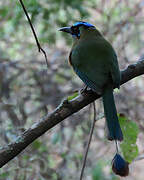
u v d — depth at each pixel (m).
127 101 11.30
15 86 11.54
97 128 11.20
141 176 11.59
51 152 10.68
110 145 10.91
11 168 8.92
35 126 5.91
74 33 8.66
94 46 7.73
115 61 7.52
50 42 11.86
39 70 11.67
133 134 7.14
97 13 13.54
